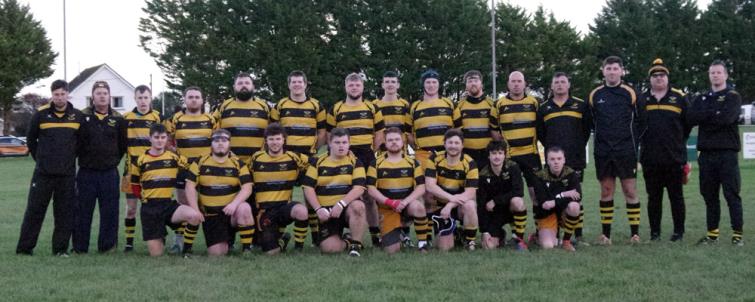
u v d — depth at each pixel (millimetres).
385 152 7652
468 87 8180
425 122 8203
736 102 7297
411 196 7410
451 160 7609
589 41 50500
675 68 50656
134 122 8102
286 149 8094
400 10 39031
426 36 39750
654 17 51500
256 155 7605
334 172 7449
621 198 12234
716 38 51188
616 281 5570
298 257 6988
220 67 40188
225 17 38719
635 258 6543
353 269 6250
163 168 7355
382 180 7520
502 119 8031
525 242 7926
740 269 5949
